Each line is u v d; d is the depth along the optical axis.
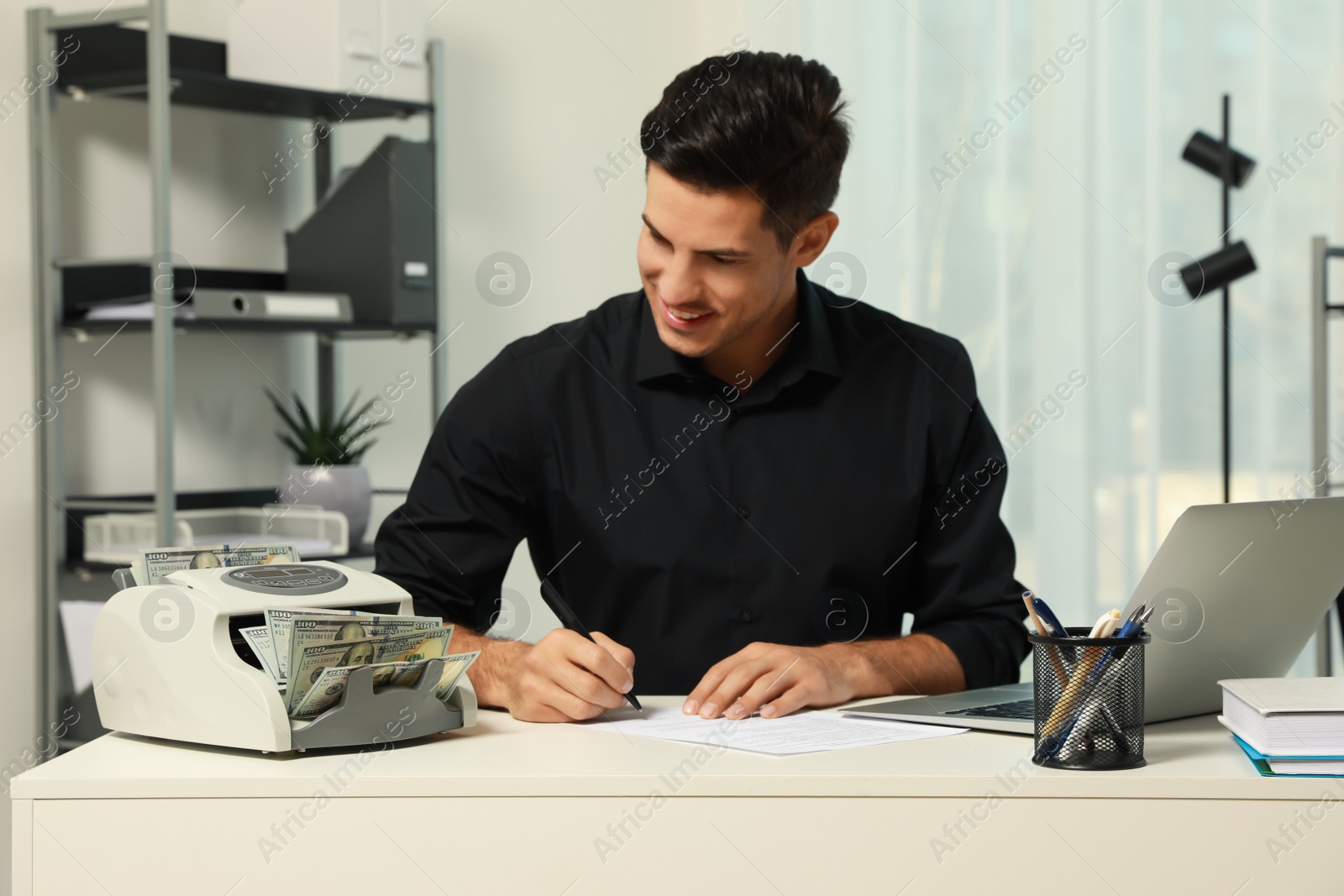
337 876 0.89
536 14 2.99
